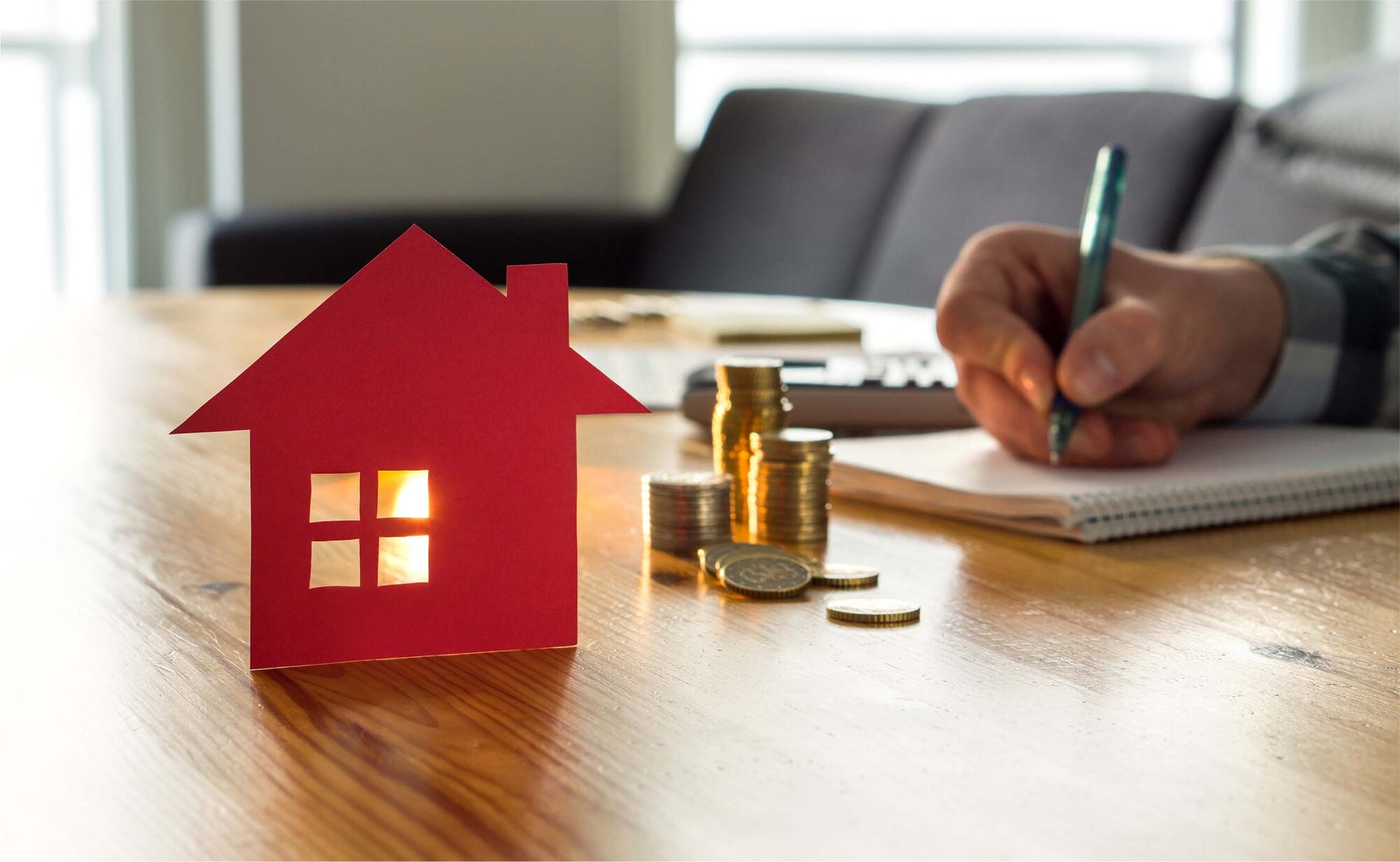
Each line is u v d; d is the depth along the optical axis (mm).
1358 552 540
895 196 2562
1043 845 268
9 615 438
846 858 262
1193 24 3596
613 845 267
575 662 393
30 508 611
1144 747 322
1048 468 639
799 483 557
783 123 2707
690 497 537
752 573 480
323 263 2336
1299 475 613
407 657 396
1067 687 369
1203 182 2021
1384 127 1638
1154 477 615
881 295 2396
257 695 360
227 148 3156
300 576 387
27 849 266
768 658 396
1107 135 2127
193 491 653
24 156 3182
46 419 875
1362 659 396
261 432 381
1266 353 770
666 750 320
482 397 398
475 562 401
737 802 289
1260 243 1814
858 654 400
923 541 560
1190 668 387
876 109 2660
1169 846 267
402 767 309
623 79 3359
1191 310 714
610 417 902
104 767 309
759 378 608
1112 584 488
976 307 655
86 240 3230
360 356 388
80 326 1457
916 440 731
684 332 1333
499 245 2520
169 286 3205
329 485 650
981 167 2299
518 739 327
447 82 3258
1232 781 301
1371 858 262
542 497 405
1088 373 605
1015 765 311
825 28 3492
